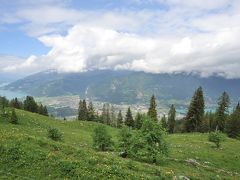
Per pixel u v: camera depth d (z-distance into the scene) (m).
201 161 57.81
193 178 37.47
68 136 66.12
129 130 49.69
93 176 29.05
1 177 27.42
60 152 33.75
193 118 106.25
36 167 29.67
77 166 30.30
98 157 34.06
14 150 31.84
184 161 52.56
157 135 47.91
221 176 45.84
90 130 88.31
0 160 30.23
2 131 38.50
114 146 53.19
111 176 29.67
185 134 92.81
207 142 76.25
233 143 80.75
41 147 33.97
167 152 48.31
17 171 28.98
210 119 130.50
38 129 66.88
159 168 38.06
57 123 85.19
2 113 69.62
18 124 68.19
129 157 48.59
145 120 49.38
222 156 63.50
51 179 28.34
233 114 110.19
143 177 30.91
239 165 60.50
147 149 47.22
